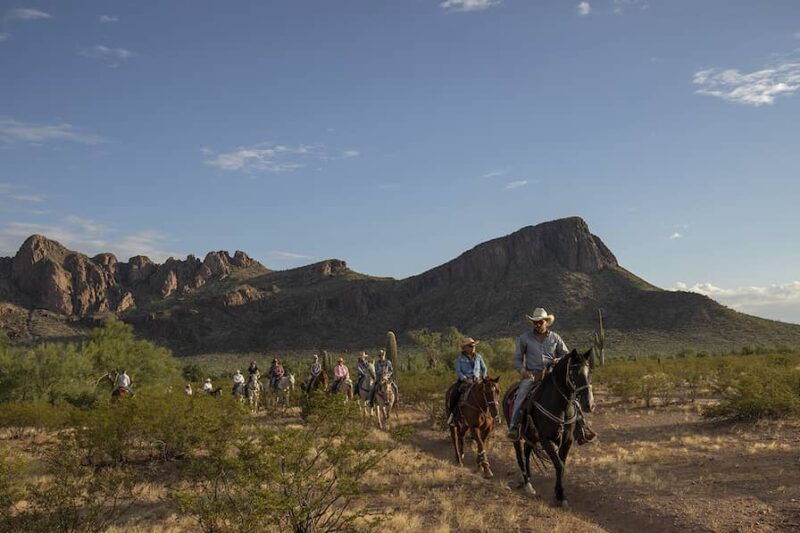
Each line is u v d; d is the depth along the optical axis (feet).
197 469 26.91
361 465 24.58
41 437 60.54
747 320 483.51
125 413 42.24
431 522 27.63
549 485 35.58
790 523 25.43
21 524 24.94
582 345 449.06
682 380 102.78
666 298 538.06
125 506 31.19
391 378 65.82
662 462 39.11
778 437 46.37
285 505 21.48
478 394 38.63
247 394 87.40
